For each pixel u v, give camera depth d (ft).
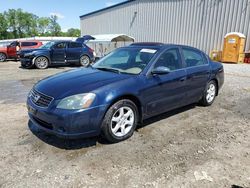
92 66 14.73
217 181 8.62
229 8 48.14
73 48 43.75
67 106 10.03
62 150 10.68
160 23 64.34
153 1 65.26
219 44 50.98
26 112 15.92
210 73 17.06
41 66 40.34
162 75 13.14
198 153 10.61
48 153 10.41
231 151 10.85
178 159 10.07
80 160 9.90
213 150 10.91
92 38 71.67
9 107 17.13
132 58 13.84
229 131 13.15
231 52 45.65
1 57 56.54
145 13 68.59
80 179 8.66
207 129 13.38
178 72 14.17
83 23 102.27
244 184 8.47
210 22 51.98
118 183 8.45
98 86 10.83
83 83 11.14
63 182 8.48
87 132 10.44
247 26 45.80
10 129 12.89
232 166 9.60
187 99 15.35
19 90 22.89
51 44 42.73
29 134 12.25
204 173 9.08
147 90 12.22
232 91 22.90
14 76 31.53
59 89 10.78
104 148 10.94
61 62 42.47
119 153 10.50
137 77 12.12
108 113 10.84
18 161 9.75
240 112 16.52
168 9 61.41
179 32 59.36
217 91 18.58
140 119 12.51
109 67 13.80
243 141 11.91
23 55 40.09
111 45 69.36
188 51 15.79
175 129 13.28
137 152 10.61
